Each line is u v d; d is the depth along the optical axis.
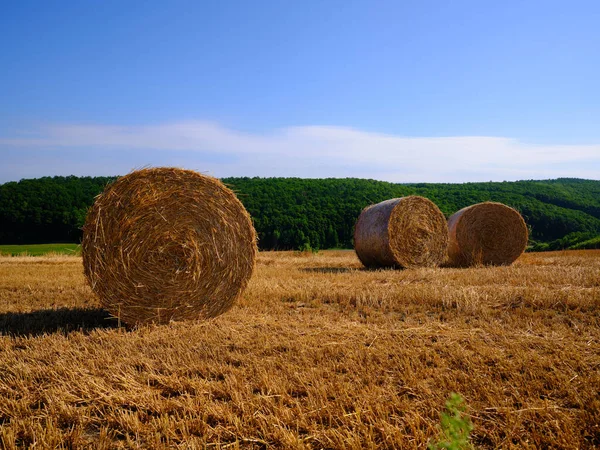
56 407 3.99
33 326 6.79
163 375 4.70
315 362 5.04
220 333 6.17
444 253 14.02
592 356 4.93
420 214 13.63
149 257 7.06
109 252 6.92
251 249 7.77
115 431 3.65
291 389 4.30
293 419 3.73
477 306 7.26
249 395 4.14
